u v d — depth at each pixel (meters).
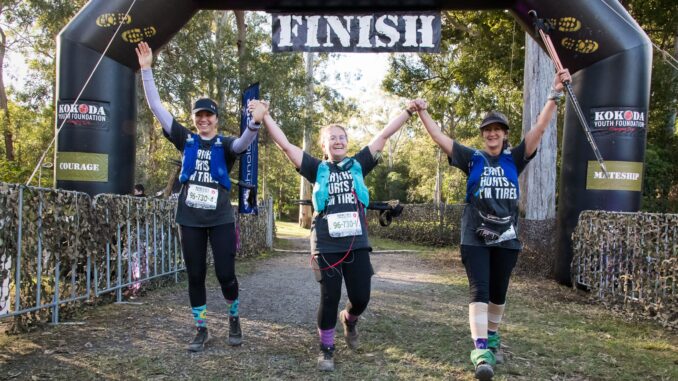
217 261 4.00
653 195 15.46
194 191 3.97
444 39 19.02
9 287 4.21
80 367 3.58
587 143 7.27
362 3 7.70
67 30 6.85
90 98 6.79
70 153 6.78
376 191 52.62
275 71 16.75
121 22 6.88
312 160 3.83
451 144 3.91
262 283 7.12
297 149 3.87
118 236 5.71
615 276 6.08
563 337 4.62
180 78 16.45
